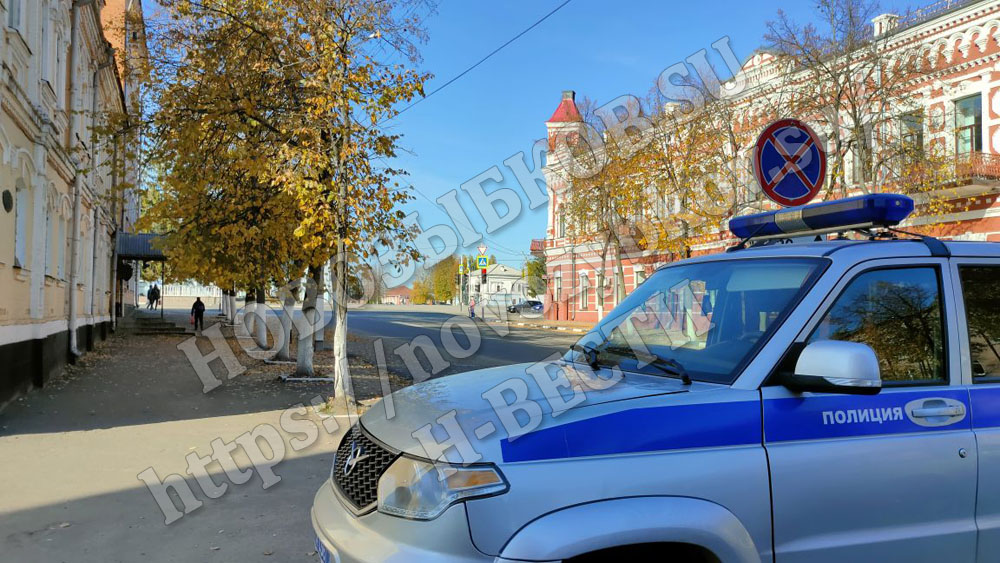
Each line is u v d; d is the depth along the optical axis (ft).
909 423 8.13
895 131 66.90
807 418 7.72
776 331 8.21
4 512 17.34
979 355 8.93
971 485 8.22
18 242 34.22
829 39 59.88
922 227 65.87
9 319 31.45
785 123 16.26
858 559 7.59
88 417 30.17
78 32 47.47
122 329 85.76
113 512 17.44
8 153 30.42
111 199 41.65
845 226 9.99
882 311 8.64
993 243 9.57
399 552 6.94
